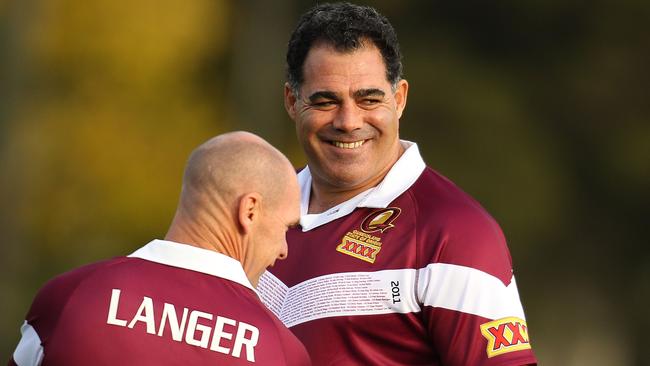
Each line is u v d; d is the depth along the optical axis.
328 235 15.04
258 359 12.58
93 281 12.61
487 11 74.19
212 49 65.25
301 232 15.25
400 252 14.48
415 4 73.12
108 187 62.94
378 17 15.10
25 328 12.73
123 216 63.19
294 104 15.72
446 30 74.00
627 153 74.25
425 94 70.88
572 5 74.94
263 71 68.19
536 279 73.62
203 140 64.62
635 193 74.94
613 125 75.25
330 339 14.55
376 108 15.06
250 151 13.33
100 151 62.75
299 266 15.06
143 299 12.54
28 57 60.84
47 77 62.28
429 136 71.44
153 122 63.62
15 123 60.78
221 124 66.38
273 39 68.50
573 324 74.75
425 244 14.41
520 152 71.88
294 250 15.20
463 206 14.61
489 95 72.12
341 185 15.41
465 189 71.12
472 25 74.56
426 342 14.38
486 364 13.93
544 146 73.94
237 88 67.88
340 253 14.84
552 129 75.19
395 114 15.32
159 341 12.41
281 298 15.08
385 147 15.22
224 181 13.18
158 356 12.37
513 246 72.06
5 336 58.78
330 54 14.93
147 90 63.03
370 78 14.91
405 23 72.50
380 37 15.00
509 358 13.96
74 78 62.31
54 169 62.38
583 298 75.00
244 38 68.19
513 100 73.62
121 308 12.45
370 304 14.43
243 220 13.16
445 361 14.16
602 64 75.25
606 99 75.12
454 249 14.23
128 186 63.03
